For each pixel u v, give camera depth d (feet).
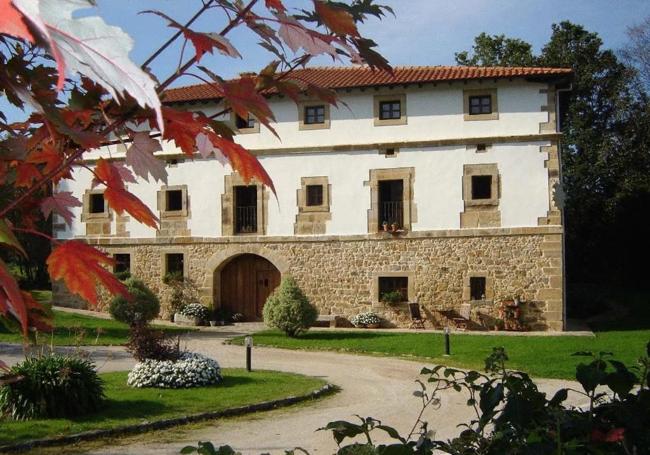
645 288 91.81
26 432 24.50
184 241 67.05
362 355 47.91
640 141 95.55
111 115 3.85
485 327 59.21
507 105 60.08
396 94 62.18
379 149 62.44
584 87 100.99
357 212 62.85
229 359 46.32
